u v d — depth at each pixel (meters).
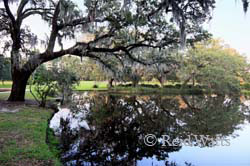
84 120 5.95
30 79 7.98
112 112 7.73
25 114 5.04
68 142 3.74
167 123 6.03
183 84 17.69
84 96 13.36
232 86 16.69
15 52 7.08
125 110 8.31
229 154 3.47
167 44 7.00
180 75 17.17
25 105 6.58
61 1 5.86
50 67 7.20
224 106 10.35
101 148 3.64
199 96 15.50
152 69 8.41
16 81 7.43
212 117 7.21
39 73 6.72
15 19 7.18
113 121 6.11
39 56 6.94
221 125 5.85
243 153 3.53
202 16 5.24
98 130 4.91
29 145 2.74
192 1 4.95
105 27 6.73
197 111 8.59
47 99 8.70
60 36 7.22
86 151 3.41
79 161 2.94
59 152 3.11
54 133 4.18
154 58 8.20
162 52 7.88
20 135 3.17
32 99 8.41
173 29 6.68
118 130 5.04
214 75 15.98
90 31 6.61
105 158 3.18
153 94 16.30
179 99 13.11
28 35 7.19
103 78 18.81
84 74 19.27
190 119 6.75
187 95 16.14
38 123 4.13
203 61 16.28
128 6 5.25
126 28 6.60
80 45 7.03
